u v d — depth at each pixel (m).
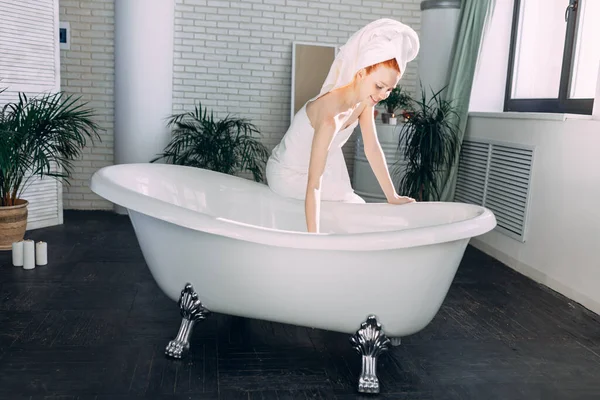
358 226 2.83
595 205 3.13
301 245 1.99
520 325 2.93
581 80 4.00
